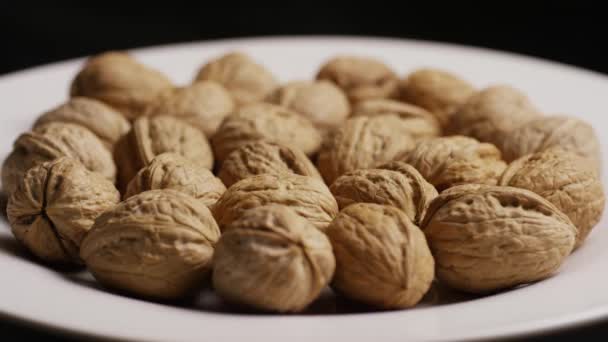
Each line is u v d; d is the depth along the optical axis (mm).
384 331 335
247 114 463
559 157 407
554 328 339
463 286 379
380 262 358
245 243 350
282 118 465
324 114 490
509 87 495
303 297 352
